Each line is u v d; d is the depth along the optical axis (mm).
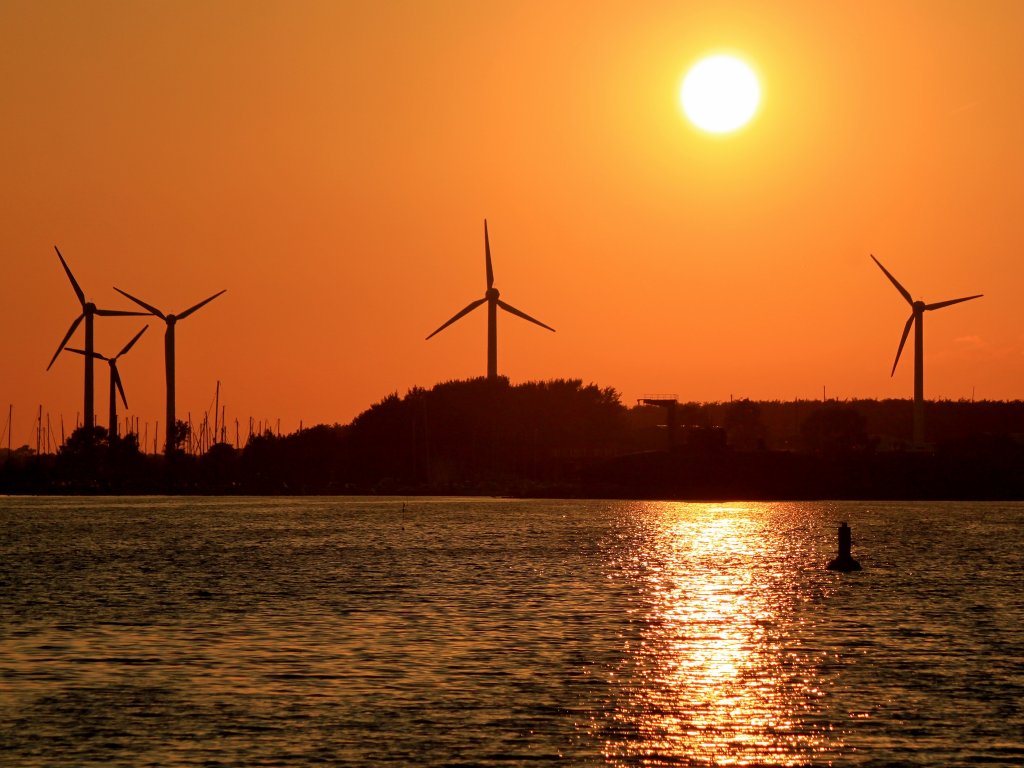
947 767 125562
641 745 132375
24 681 160500
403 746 131875
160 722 140375
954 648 184875
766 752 130250
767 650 182750
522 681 160625
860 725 139500
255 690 155125
